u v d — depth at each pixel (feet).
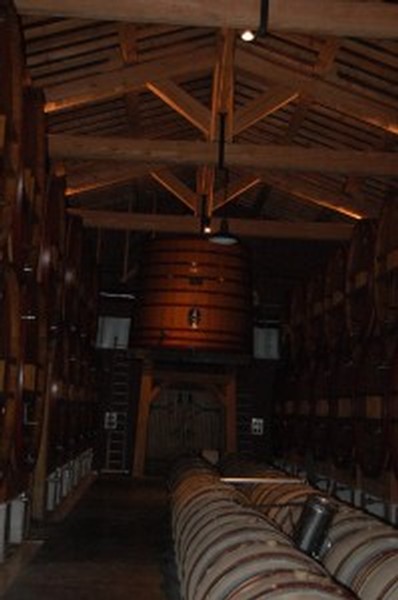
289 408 58.65
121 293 69.51
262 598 11.02
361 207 53.67
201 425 70.44
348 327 39.40
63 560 28.78
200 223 53.72
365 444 36.27
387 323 33.12
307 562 13.14
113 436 69.00
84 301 47.96
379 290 33.91
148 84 41.83
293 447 56.65
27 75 27.68
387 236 33.88
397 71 39.68
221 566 13.47
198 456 44.01
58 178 35.04
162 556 29.94
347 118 47.29
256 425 69.87
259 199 68.90
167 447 69.82
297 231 55.98
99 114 48.96
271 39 40.88
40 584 24.82
